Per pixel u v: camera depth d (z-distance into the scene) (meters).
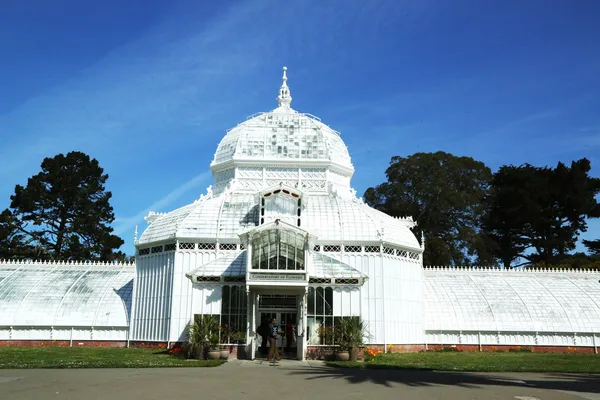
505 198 98.56
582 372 30.88
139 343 51.28
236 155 60.56
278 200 50.81
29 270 57.91
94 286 55.97
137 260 54.22
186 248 50.00
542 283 59.38
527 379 26.67
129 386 21.42
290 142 61.53
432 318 55.12
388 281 50.75
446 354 47.62
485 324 54.75
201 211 51.91
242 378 25.22
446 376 27.25
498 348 54.12
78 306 53.66
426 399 19.27
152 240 52.53
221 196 54.53
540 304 56.41
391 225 54.31
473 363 35.81
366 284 49.78
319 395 19.95
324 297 44.41
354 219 51.81
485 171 101.81
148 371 28.00
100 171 100.25
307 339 43.72
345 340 39.31
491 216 99.25
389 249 51.62
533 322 54.84
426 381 24.77
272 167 60.62
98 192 100.56
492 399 19.50
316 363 35.78
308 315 44.19
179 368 30.34
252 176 60.31
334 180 61.72
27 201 91.31
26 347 49.97
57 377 24.34
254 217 51.38
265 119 63.66
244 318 45.03
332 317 44.09
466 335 54.47
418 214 95.31
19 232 93.06
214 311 45.12
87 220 94.81
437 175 96.38
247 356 39.53
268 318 45.78
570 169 96.56
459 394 20.61
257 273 39.59
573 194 95.56
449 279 59.56
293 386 22.47
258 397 19.23
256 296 43.09
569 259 93.50
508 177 100.00
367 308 49.31
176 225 50.53
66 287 55.56
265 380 24.50
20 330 51.94
